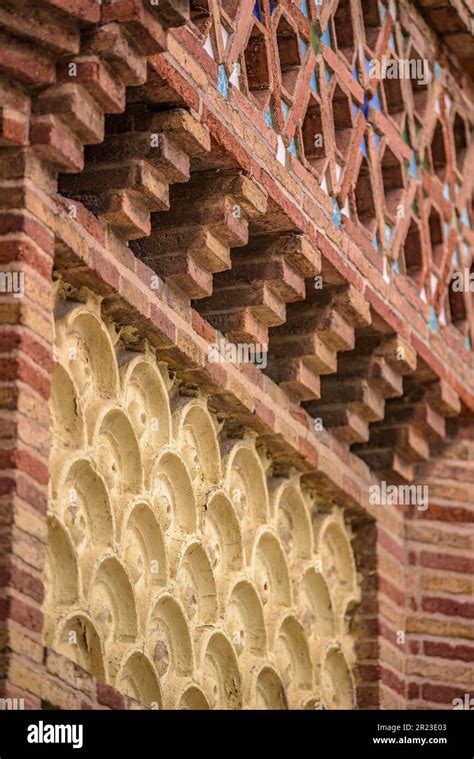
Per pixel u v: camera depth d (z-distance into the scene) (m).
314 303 11.37
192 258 10.25
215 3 10.23
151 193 9.72
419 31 12.93
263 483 11.28
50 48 8.98
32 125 8.98
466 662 12.60
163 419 10.27
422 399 12.55
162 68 9.51
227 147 10.03
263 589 11.24
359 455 12.63
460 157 13.48
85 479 9.52
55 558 9.16
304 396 11.53
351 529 12.49
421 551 12.78
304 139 11.27
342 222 11.41
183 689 10.02
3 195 8.92
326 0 11.58
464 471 12.99
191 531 10.40
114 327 9.98
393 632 12.41
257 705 10.96
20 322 8.72
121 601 9.66
